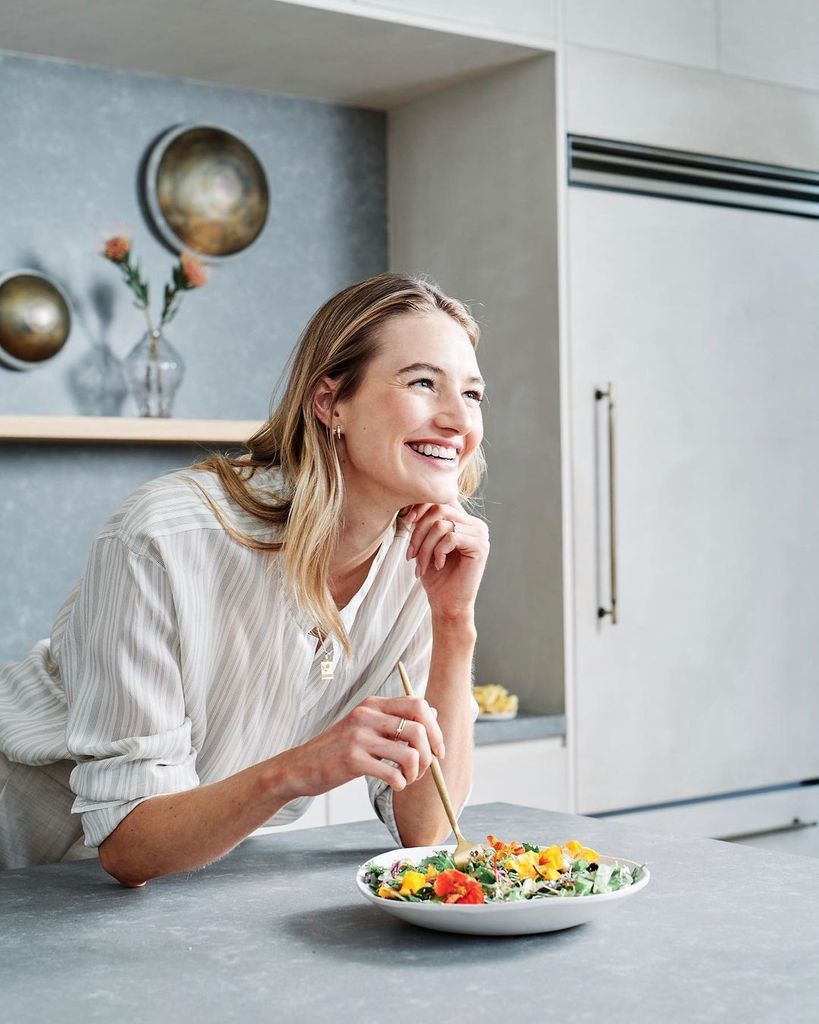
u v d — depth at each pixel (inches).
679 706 119.1
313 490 55.7
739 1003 37.0
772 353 125.6
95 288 112.3
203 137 117.0
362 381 55.4
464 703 60.4
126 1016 36.8
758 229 124.9
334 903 48.6
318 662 59.0
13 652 108.6
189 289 112.9
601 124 115.0
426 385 55.5
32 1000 38.2
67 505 111.1
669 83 119.3
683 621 119.4
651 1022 35.6
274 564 55.5
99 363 112.3
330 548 56.6
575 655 113.1
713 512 121.4
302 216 124.3
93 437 101.3
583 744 113.4
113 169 113.8
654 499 117.6
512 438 117.1
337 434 57.3
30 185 109.9
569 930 44.3
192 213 116.1
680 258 119.5
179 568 53.6
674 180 119.6
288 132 123.8
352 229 127.5
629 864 47.7
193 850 49.7
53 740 61.1
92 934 44.9
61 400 110.4
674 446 118.9
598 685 114.3
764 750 124.5
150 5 101.3
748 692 123.5
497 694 110.7
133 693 52.6
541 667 114.5
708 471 121.1
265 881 52.2
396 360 55.1
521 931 43.1
